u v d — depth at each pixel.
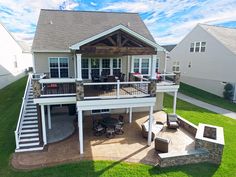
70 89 11.71
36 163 9.25
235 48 23.97
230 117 17.47
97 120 13.55
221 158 9.48
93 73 15.75
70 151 10.37
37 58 14.27
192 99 23.86
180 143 11.38
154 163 9.33
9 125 13.52
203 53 27.11
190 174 8.68
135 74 14.90
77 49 9.59
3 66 24.47
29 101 13.28
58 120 14.73
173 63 33.84
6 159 9.61
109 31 9.74
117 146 10.97
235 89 23.72
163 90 14.73
